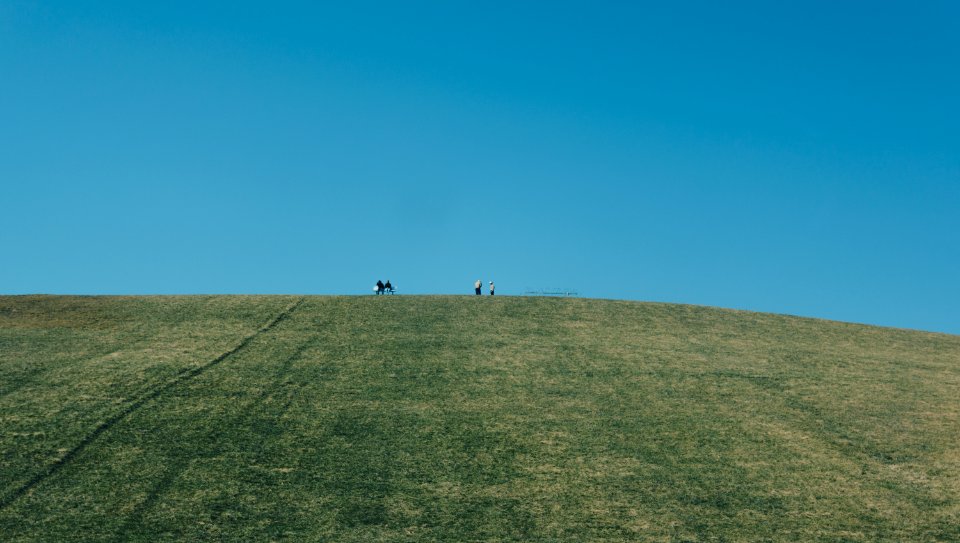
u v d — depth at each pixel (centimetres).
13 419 2662
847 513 2248
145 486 2275
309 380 3194
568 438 2720
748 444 2717
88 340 3653
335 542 2041
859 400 3203
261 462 2458
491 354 3644
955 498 2345
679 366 3581
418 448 2602
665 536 2112
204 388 3047
